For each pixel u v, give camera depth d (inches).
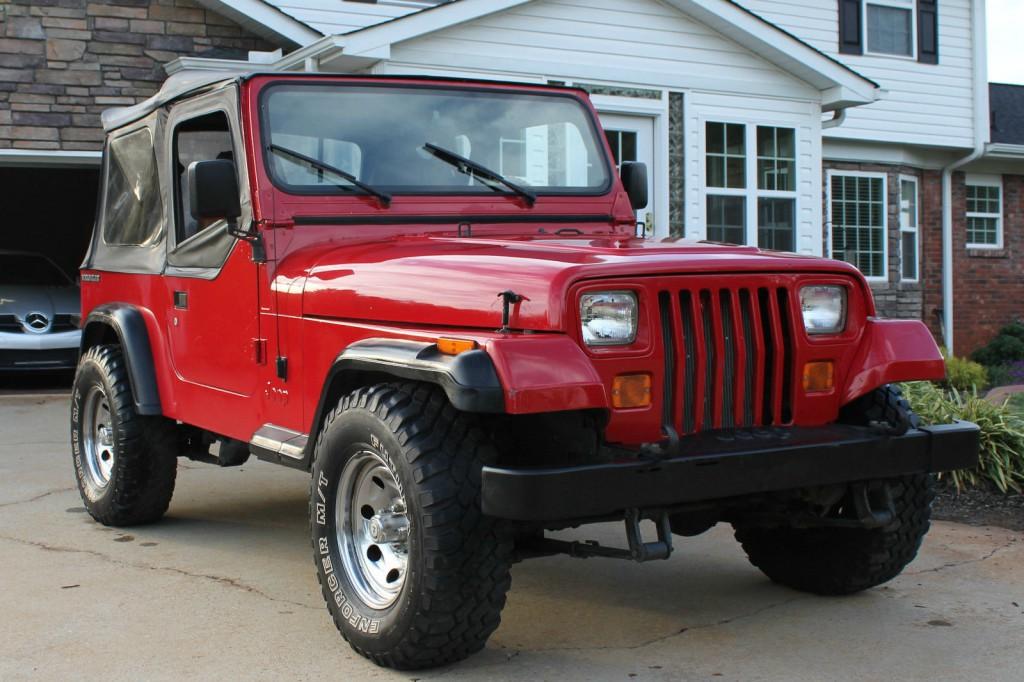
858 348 141.5
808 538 162.4
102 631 146.4
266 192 159.0
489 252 139.6
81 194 642.8
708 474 123.7
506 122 181.3
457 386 114.5
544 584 170.7
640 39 444.5
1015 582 170.9
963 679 128.9
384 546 134.9
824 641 142.6
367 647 131.5
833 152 597.9
